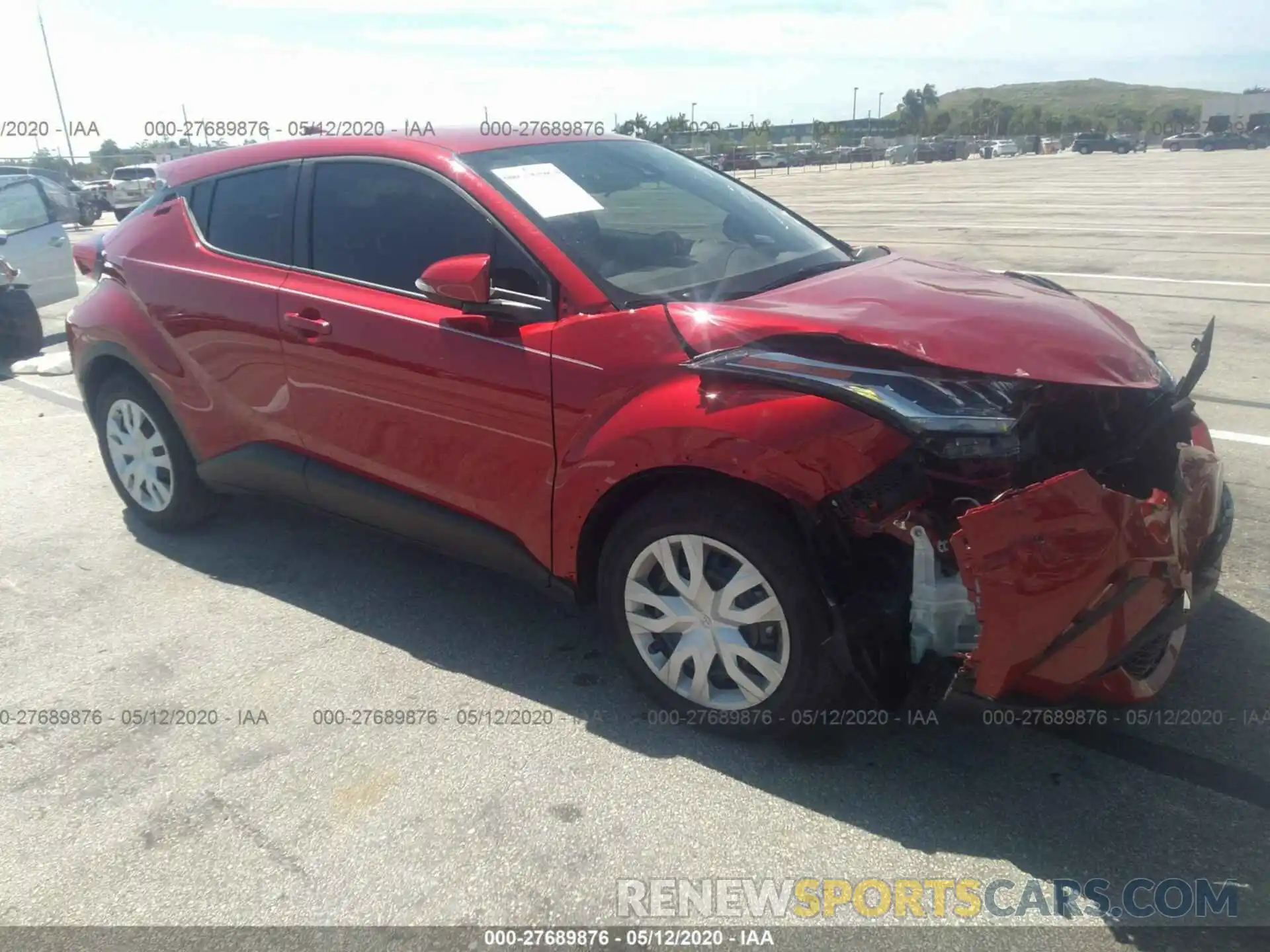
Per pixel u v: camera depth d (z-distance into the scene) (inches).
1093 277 431.5
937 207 847.7
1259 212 700.7
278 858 104.6
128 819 111.5
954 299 120.2
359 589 163.9
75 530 191.6
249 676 139.2
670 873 100.3
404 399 138.1
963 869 99.4
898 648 107.6
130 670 141.9
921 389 104.3
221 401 163.9
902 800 109.1
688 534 114.4
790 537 107.7
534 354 123.8
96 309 179.5
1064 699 102.6
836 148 2829.7
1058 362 106.9
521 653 142.9
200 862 104.7
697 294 127.0
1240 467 197.3
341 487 151.3
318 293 147.6
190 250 167.3
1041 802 108.0
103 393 185.6
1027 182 1234.6
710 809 108.9
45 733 127.7
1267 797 107.5
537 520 128.6
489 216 133.6
